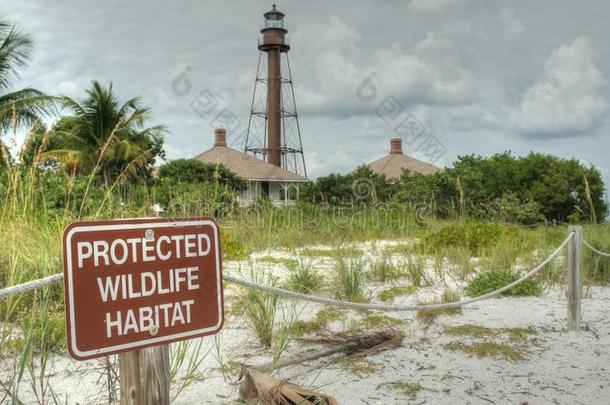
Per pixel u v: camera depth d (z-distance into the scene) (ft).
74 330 6.93
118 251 7.32
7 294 7.17
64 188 29.14
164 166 88.79
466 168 94.99
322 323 18.03
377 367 14.51
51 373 13.42
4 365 13.24
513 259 30.73
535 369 14.61
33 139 18.45
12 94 68.54
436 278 27.35
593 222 34.30
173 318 7.81
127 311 7.38
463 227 38.06
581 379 13.96
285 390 11.45
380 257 29.81
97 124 82.99
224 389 12.86
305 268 24.58
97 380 13.02
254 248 36.76
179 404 12.03
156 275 7.66
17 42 68.44
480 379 13.82
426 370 14.38
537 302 22.36
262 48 145.38
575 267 18.34
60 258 16.69
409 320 19.08
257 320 16.48
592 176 93.71
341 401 12.34
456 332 17.61
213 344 16.07
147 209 22.65
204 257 8.16
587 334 17.94
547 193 92.38
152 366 8.01
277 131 143.95
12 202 18.04
